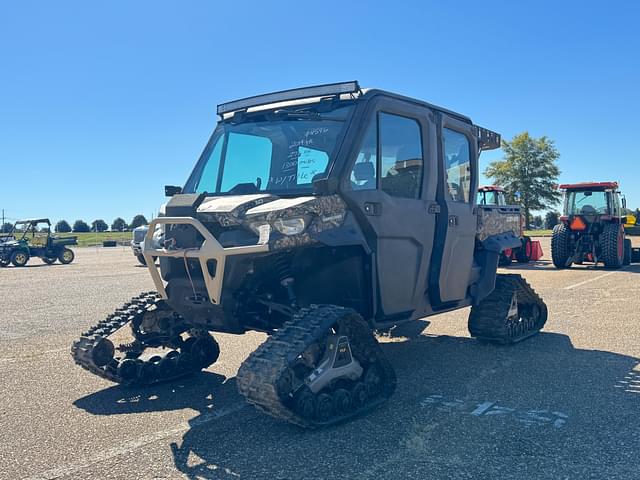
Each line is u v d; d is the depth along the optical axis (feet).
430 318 29.94
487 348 22.77
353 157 15.44
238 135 17.88
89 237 228.43
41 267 79.56
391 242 16.60
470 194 21.26
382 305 16.35
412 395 16.55
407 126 17.81
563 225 60.18
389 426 13.96
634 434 13.35
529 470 11.44
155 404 16.31
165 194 17.39
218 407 15.96
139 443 13.24
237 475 11.38
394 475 11.25
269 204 14.40
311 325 13.42
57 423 14.73
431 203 18.35
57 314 32.94
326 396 13.62
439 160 19.06
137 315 18.34
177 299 15.53
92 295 42.14
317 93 16.72
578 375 18.56
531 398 16.17
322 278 15.88
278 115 17.24
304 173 15.94
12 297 41.34
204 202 15.34
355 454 12.31
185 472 11.59
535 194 192.03
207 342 19.43
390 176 16.96
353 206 15.31
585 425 13.97
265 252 13.60
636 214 79.71
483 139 22.41
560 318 29.32
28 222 87.71
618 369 19.26
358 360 14.93
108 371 17.15
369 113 16.21
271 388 12.24
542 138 194.90
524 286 23.89
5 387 18.08
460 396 16.43
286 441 13.12
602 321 28.22
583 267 62.18
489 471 11.40
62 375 19.53
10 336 26.43
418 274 17.87
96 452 12.73
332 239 14.62
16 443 13.35
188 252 14.19
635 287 41.86
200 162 18.37
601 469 11.48
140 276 58.85
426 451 12.42
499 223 23.39
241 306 14.75
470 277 21.38
